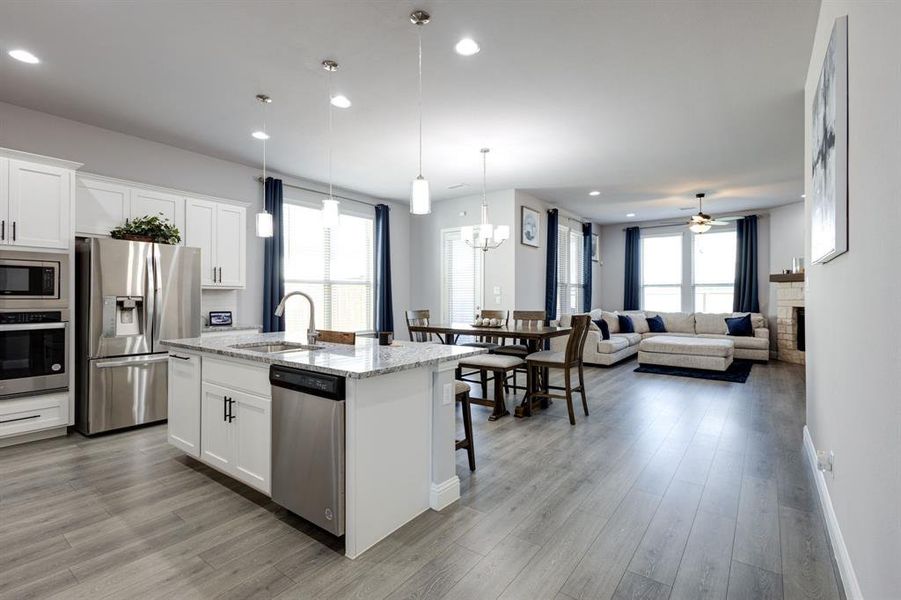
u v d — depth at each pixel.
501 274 6.44
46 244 3.30
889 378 1.19
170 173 4.44
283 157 4.81
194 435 2.77
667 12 2.36
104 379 3.48
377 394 2.01
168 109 3.59
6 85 3.20
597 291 9.55
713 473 2.74
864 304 1.44
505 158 4.89
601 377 5.92
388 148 4.52
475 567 1.81
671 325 8.36
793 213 7.36
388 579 1.73
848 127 1.63
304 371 2.04
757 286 7.93
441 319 7.05
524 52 2.76
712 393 4.95
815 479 2.54
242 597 1.63
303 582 1.71
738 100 3.43
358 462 1.91
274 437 2.19
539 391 4.38
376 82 3.14
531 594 1.64
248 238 5.11
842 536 1.75
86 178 3.65
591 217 8.71
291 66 2.92
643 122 3.88
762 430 3.60
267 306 5.14
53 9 2.34
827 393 2.19
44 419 3.32
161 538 2.02
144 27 2.50
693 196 6.83
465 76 3.06
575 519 2.19
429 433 2.31
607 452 3.12
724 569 1.78
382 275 6.64
